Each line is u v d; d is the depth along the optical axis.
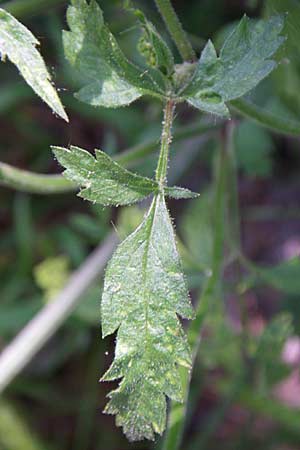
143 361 0.25
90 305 0.41
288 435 0.44
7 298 0.48
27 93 0.49
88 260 0.41
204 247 0.40
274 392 0.47
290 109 0.37
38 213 0.52
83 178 0.25
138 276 0.25
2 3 0.30
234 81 0.26
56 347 0.48
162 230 0.25
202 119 0.37
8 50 0.24
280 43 0.26
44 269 0.45
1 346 0.46
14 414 0.45
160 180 0.25
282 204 0.53
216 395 0.48
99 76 0.26
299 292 0.37
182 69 0.27
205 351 0.42
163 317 0.25
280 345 0.38
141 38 0.26
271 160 0.44
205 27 0.47
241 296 0.39
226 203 0.36
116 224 0.45
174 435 0.30
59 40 0.45
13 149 0.54
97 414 0.47
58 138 0.55
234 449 0.44
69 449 0.46
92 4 0.26
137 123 0.49
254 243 0.54
